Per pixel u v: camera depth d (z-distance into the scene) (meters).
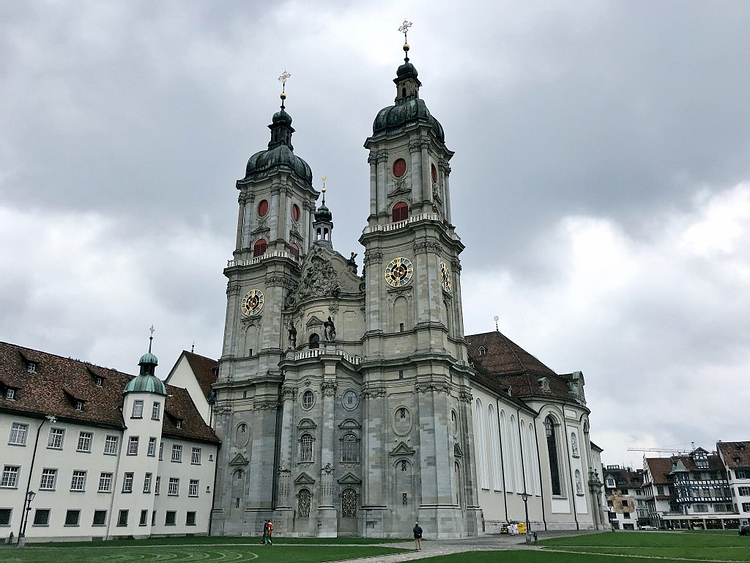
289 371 70.31
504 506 75.81
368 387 67.25
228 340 81.50
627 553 38.62
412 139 75.62
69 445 57.72
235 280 84.00
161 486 67.56
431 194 73.88
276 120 93.81
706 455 130.12
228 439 77.06
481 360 103.19
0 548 44.97
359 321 73.75
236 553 39.56
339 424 67.56
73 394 60.41
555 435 93.88
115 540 58.16
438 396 63.94
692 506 126.00
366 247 73.69
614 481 149.62
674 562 32.50
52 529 54.88
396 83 84.56
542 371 100.25
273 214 84.94
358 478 65.38
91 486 58.88
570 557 35.78
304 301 76.19
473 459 67.19
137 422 63.59
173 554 38.44
